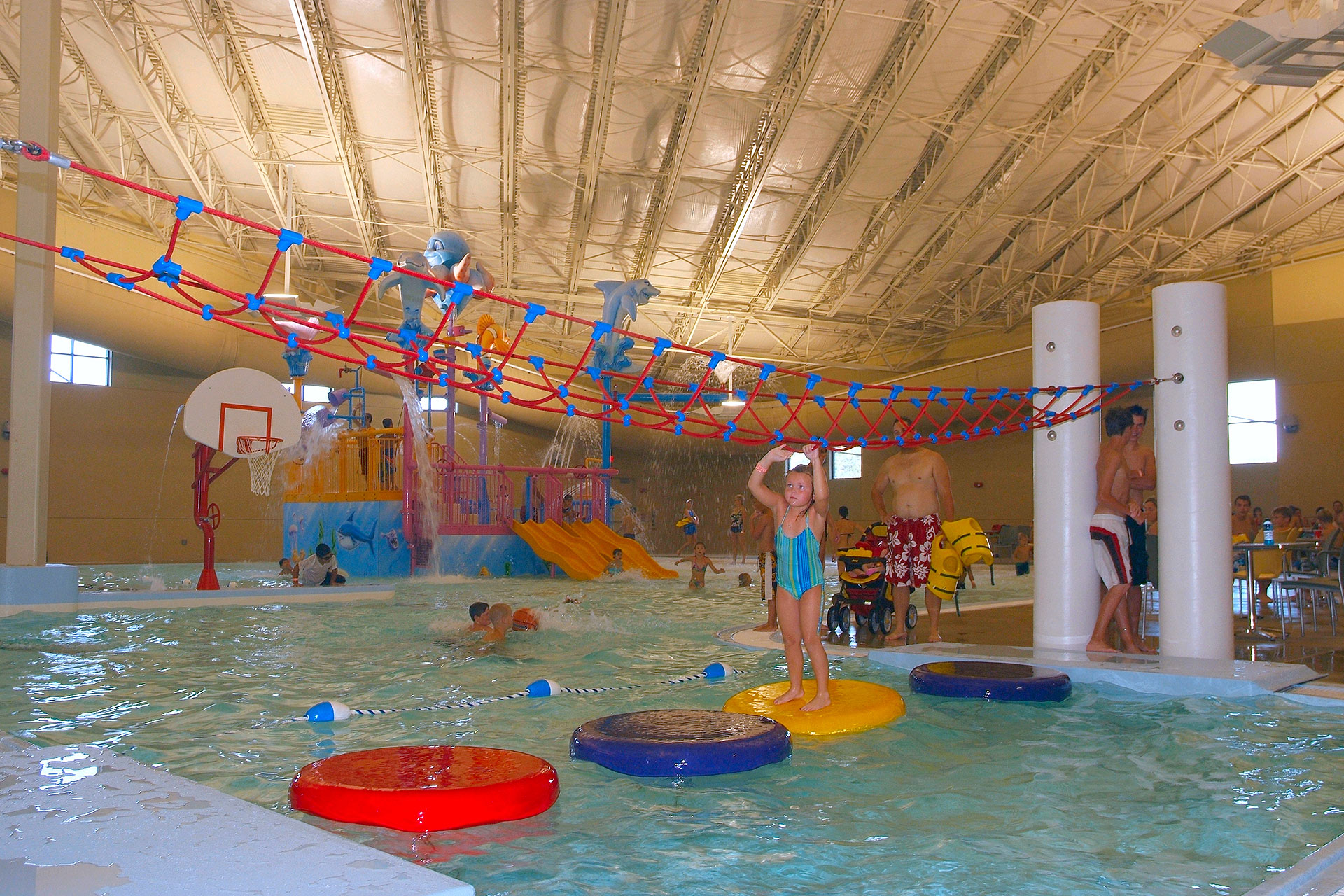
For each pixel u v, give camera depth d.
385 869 2.02
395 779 2.98
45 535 9.24
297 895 1.87
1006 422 5.92
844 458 26.91
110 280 3.19
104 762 2.94
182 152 15.42
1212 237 17.58
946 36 12.70
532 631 7.89
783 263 19.83
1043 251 18.23
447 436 17.09
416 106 13.90
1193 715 4.46
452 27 12.69
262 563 21.80
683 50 13.02
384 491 16.31
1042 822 2.92
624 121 14.70
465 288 3.73
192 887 1.91
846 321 23.14
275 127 15.16
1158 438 5.94
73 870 2.00
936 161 15.78
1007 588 14.02
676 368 26.02
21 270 8.98
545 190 16.88
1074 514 6.21
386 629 8.02
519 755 3.33
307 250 19.44
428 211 17.50
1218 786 3.30
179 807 2.46
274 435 11.05
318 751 3.80
